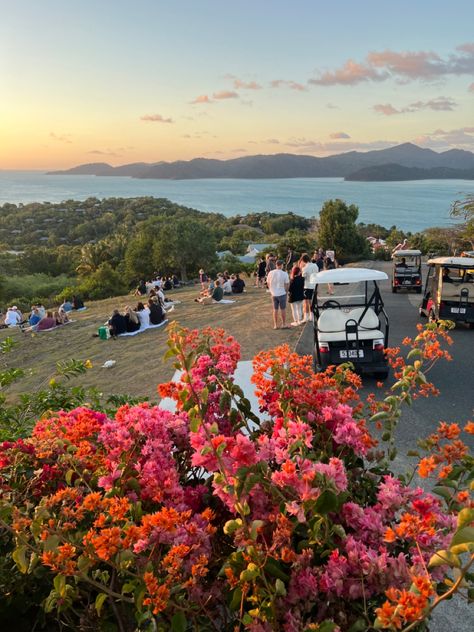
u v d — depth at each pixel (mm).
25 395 5066
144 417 2549
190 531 1934
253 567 1800
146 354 14273
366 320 9336
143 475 2312
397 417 2822
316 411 2697
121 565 1810
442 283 13156
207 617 2021
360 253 52844
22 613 2410
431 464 2059
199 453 2037
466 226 35031
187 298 26359
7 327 24766
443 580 1873
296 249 53094
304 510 1857
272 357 3035
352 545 1906
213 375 2779
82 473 2627
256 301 21141
